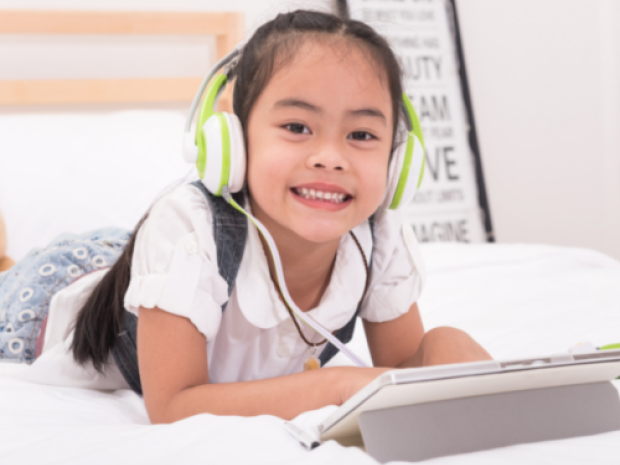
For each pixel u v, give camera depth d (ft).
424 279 2.84
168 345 2.23
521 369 1.54
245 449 1.56
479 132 8.80
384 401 1.52
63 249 3.28
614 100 8.55
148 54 6.93
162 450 1.59
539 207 8.86
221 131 2.24
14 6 6.52
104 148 5.47
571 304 4.13
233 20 6.89
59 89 6.45
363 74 2.27
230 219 2.45
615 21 8.45
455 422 1.62
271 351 2.60
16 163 5.23
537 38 8.80
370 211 2.34
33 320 3.07
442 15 8.69
